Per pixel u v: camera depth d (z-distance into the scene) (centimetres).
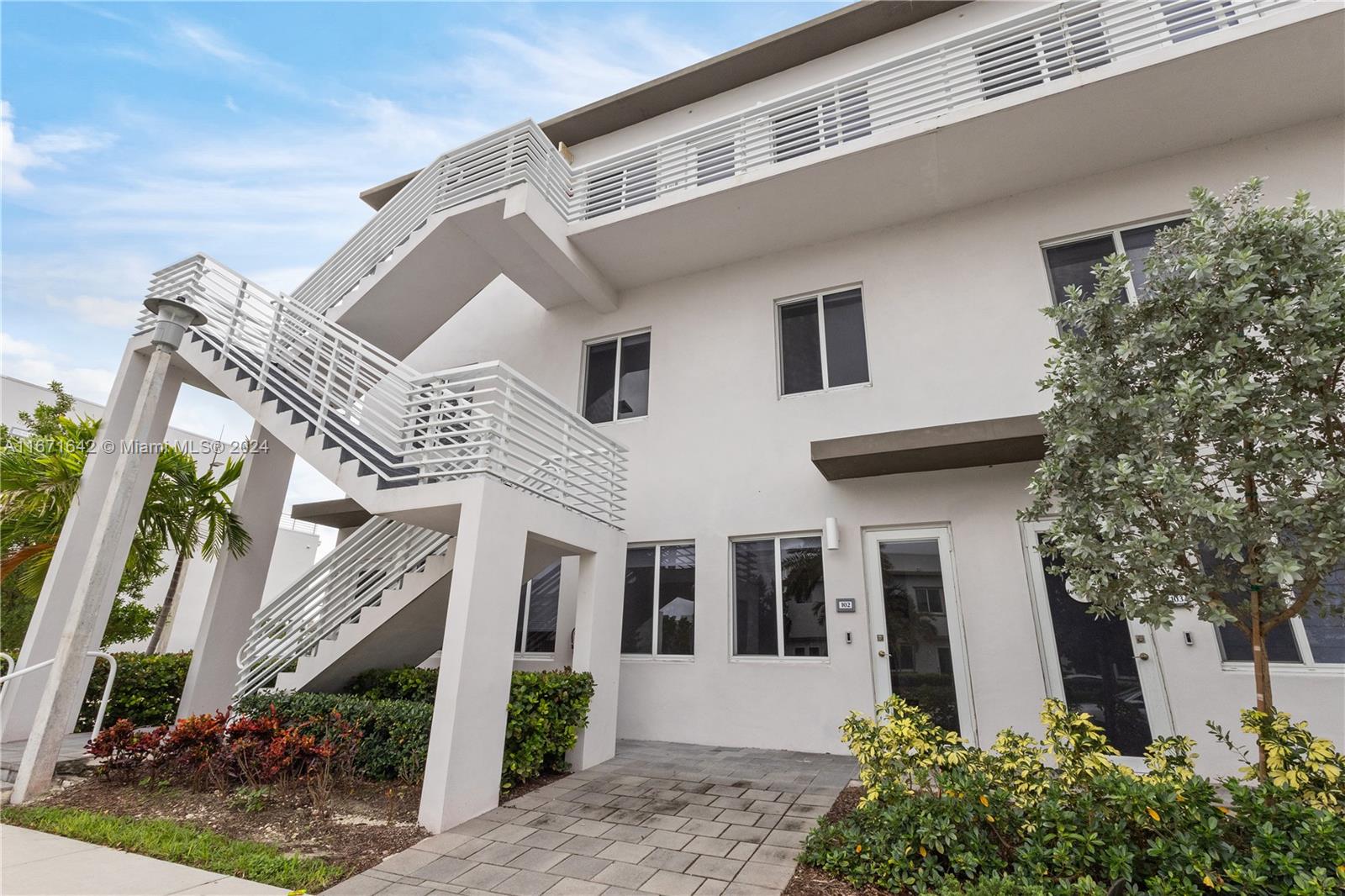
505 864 387
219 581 818
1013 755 379
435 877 369
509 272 933
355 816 474
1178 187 696
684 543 831
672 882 359
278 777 539
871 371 784
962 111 669
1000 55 710
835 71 936
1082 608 625
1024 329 723
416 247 839
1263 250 364
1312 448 343
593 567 681
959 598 671
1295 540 345
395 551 711
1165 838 303
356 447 645
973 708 639
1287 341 345
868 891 339
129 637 968
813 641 732
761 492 795
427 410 600
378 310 925
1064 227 737
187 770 555
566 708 601
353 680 762
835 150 723
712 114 1023
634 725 775
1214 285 371
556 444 674
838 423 780
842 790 539
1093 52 723
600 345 1002
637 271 941
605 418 953
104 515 563
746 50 947
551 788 552
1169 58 596
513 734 538
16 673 547
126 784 547
